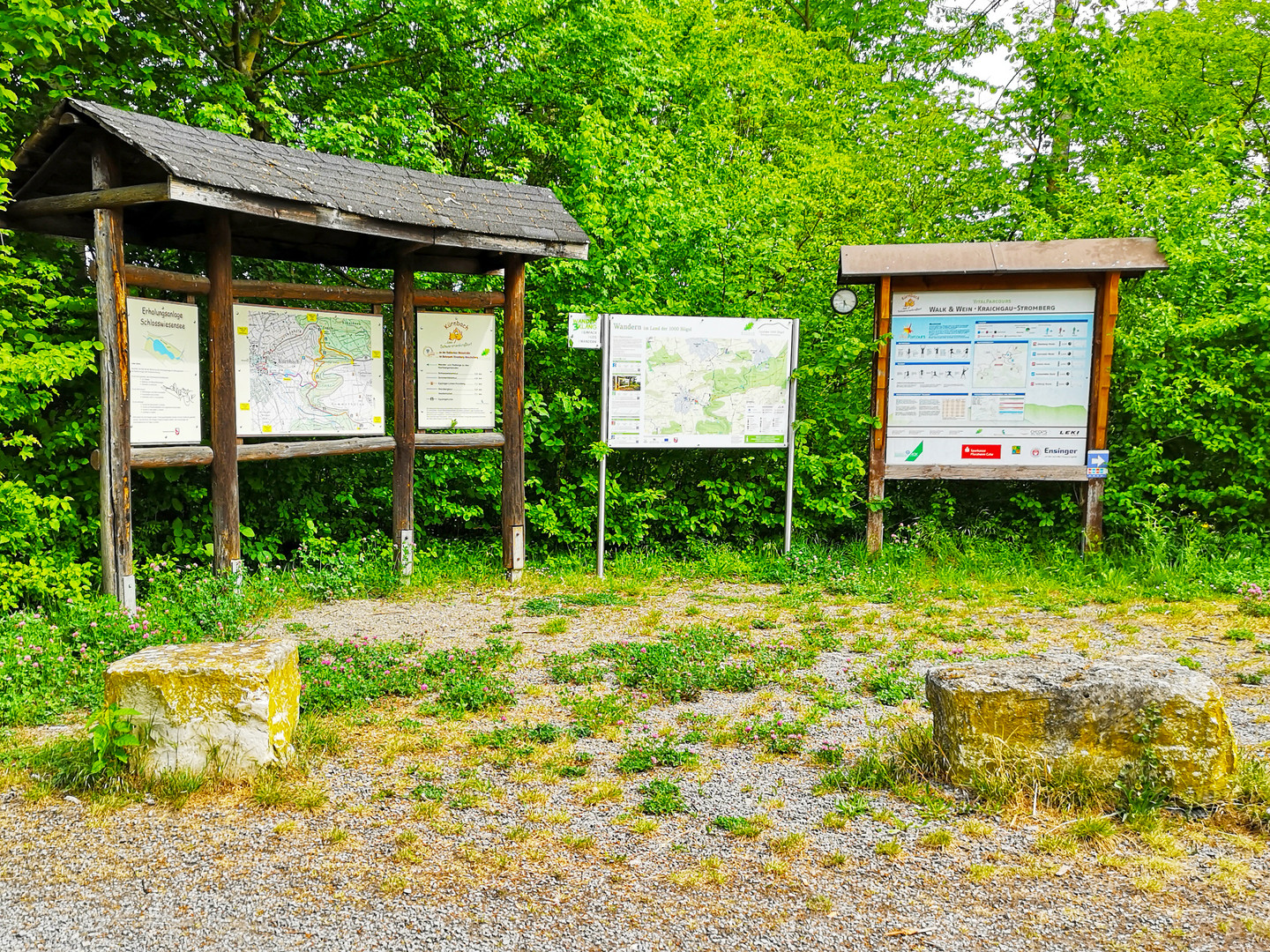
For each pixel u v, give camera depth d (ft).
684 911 9.35
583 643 20.06
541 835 10.99
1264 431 27.43
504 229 25.39
